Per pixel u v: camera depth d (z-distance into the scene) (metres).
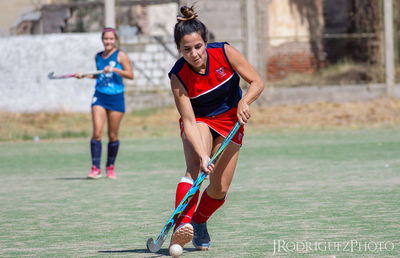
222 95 12.61
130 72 25.05
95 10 68.75
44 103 59.81
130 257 11.88
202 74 12.27
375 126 47.97
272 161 29.95
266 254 11.84
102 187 23.00
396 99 58.38
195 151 12.02
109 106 25.23
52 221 16.25
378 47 61.69
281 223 15.04
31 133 48.59
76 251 12.54
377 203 17.61
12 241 13.71
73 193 21.64
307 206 17.42
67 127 52.25
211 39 64.75
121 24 76.88
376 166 26.70
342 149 34.28
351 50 65.75
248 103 12.29
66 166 30.86
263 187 21.59
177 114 56.16
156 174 26.62
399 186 20.84
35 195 21.34
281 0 65.75
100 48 59.78
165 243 13.34
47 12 69.88
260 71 60.19
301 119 51.69
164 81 60.19
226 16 64.75
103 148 39.00
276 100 57.66
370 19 63.00
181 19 11.80
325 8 67.56
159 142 42.38
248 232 14.08
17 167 30.64
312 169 26.42
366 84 59.47
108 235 14.24
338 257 11.43
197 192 11.90
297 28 66.38
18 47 60.16
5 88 60.16
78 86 59.88
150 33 79.19
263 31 63.88
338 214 16.03
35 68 60.06
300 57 65.31
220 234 13.98
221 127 12.73
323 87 58.56
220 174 12.64
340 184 21.73
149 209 17.86
